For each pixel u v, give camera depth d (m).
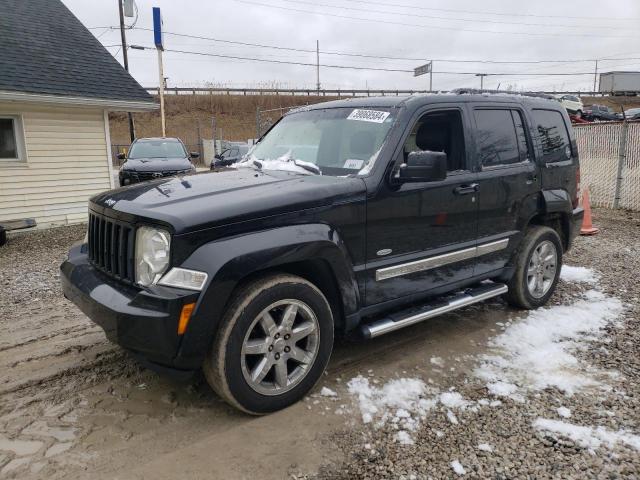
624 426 2.95
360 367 3.72
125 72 12.25
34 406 3.21
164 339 2.65
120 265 3.01
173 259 2.69
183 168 12.98
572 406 3.17
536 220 5.00
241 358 2.88
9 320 4.72
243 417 3.07
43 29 12.21
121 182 13.20
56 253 7.84
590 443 2.79
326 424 2.99
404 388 3.41
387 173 3.46
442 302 4.04
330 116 4.16
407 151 3.70
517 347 4.07
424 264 3.74
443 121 3.99
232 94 54.81
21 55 10.84
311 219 3.09
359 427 2.96
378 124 3.72
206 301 2.68
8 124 10.20
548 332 4.38
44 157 10.60
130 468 2.60
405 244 3.62
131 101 11.31
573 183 5.26
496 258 4.43
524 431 2.91
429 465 2.62
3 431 2.93
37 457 2.69
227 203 2.88
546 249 4.96
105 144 11.54
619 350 4.00
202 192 3.12
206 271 2.68
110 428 2.96
